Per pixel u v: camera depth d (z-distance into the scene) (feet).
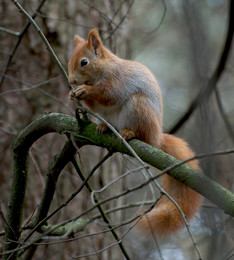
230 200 20.95
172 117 54.13
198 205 29.71
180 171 22.31
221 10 64.64
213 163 30.12
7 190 37.27
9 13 41.22
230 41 37.40
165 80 67.82
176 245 37.91
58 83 39.91
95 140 25.23
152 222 27.99
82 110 24.56
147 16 67.36
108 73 30.45
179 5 56.95
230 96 57.88
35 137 26.71
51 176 25.63
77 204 38.40
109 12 42.93
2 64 39.88
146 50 71.92
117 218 40.93
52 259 36.60
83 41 34.50
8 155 38.17
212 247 28.58
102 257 38.40
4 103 39.22
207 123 31.58
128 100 29.76
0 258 27.63
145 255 35.86
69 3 41.45
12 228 26.73
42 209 26.45
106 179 40.52
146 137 29.37
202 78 34.01
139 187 19.19
